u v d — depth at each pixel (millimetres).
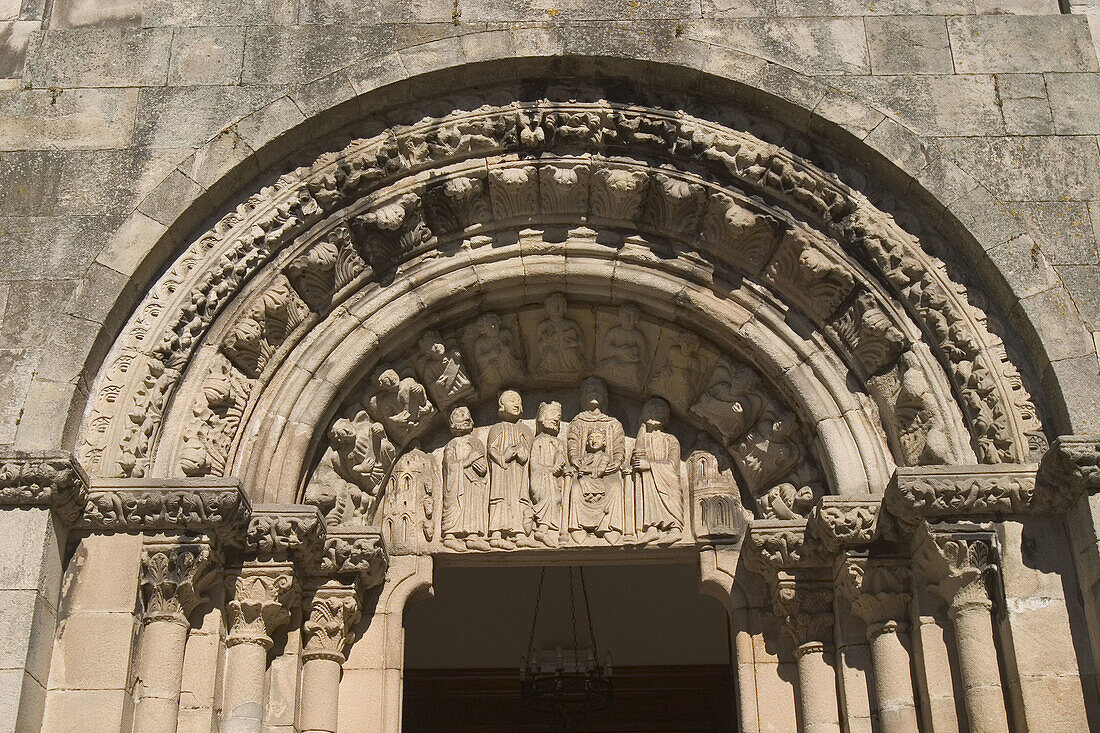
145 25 8258
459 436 8344
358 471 7926
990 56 8086
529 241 8203
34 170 7730
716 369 8180
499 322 8281
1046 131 7812
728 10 8281
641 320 8250
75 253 7453
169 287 7539
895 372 7559
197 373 7488
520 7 8297
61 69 8086
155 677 6703
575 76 8164
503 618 12508
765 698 7484
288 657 7371
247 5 8336
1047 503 6824
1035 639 6574
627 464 8242
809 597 7441
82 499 6805
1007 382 7215
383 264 8070
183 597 6895
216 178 7637
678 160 8102
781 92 7867
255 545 7184
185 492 6883
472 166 8086
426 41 8109
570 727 11555
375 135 8039
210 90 7992
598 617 12523
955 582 6840
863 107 7852
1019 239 7438
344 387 7914
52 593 6648
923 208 7727
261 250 7715
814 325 7941
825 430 7621
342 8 8320
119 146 7812
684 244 8188
